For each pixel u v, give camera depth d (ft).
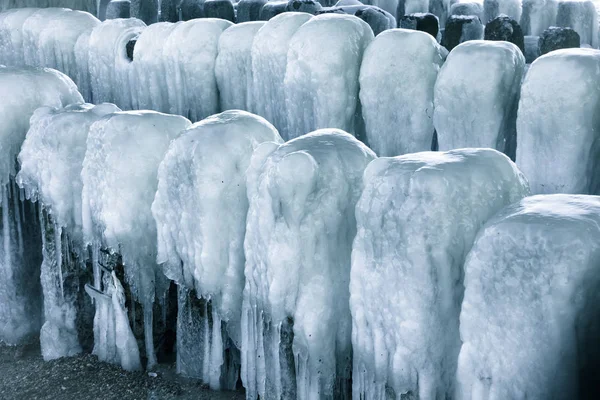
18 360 16.15
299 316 10.75
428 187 8.99
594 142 10.96
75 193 15.49
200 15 23.91
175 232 12.94
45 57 21.86
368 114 13.76
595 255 7.70
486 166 9.48
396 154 13.74
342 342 11.09
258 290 11.16
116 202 14.01
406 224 9.10
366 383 10.03
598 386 8.29
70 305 15.94
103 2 32.19
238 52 16.30
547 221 8.01
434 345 9.31
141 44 18.38
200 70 17.02
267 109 15.67
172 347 15.25
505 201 9.52
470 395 8.66
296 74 14.20
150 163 14.01
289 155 10.28
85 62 20.97
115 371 14.71
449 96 12.30
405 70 13.23
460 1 25.77
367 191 9.60
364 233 9.65
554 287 7.69
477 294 8.43
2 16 23.44
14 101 16.83
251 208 11.16
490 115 11.95
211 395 13.26
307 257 10.57
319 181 10.39
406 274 9.18
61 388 14.37
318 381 10.97
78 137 15.33
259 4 22.93
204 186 12.17
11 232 17.01
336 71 13.76
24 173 16.11
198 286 12.77
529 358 7.97
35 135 15.89
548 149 11.10
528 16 21.08
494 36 15.34
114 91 19.79
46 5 25.52
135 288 14.42
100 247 14.60
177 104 17.80
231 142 12.23
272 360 11.28
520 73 12.26
